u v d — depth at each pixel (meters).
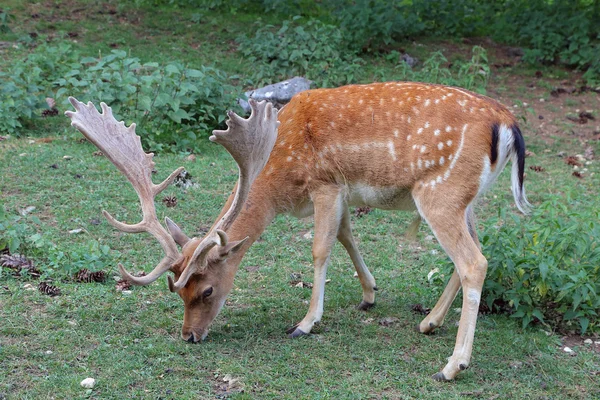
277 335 6.64
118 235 8.52
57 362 5.82
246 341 6.44
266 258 8.34
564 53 16.98
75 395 5.42
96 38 16.66
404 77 15.12
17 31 16.53
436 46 17.72
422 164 6.22
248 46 16.34
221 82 13.24
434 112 6.26
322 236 6.66
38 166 10.23
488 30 18.97
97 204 9.23
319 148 6.58
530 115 14.34
